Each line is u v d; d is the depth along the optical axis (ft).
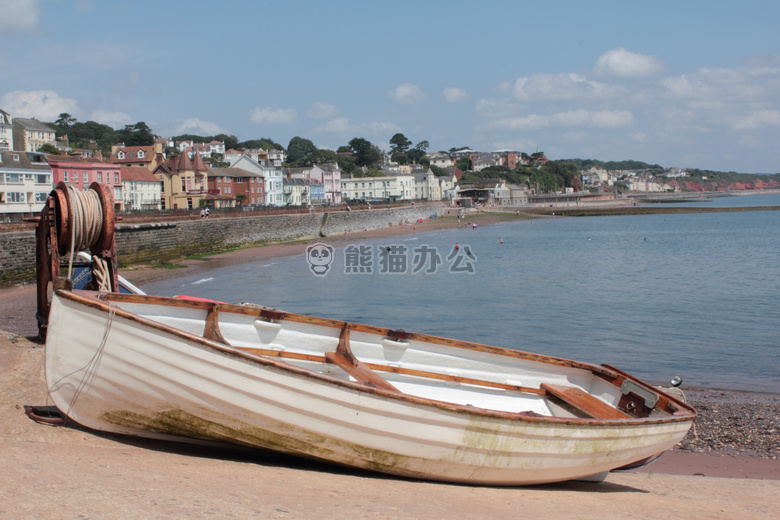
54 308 18.33
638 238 244.42
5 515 11.64
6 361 26.23
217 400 18.28
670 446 24.41
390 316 78.59
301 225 237.25
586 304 89.20
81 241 25.73
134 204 235.20
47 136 364.58
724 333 67.87
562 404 26.81
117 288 27.63
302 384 18.10
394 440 19.20
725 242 216.13
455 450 19.76
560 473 21.98
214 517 13.04
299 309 83.20
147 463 17.06
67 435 18.58
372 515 14.94
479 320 76.13
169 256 149.48
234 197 302.66
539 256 174.40
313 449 19.25
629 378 26.94
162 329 17.65
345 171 520.42
